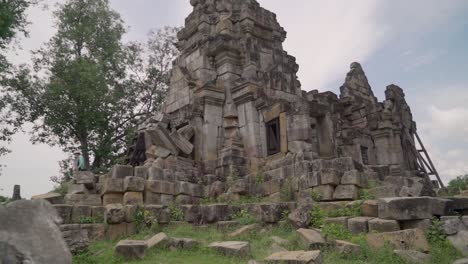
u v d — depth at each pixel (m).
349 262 7.55
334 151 16.69
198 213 12.05
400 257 7.51
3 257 5.07
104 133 28.27
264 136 16.00
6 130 25.53
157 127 15.37
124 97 29.48
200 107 17.19
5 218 5.38
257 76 17.45
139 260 8.12
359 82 25.48
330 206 10.59
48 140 27.33
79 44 26.59
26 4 20.00
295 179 12.54
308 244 8.34
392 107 23.36
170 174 14.25
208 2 19.80
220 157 16.33
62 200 12.73
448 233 8.21
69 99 25.50
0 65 22.56
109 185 12.59
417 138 24.59
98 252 9.27
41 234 5.55
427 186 10.88
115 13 27.98
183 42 20.41
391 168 20.23
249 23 18.66
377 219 8.98
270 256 7.63
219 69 18.30
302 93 19.12
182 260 8.12
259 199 13.36
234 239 9.82
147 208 11.43
